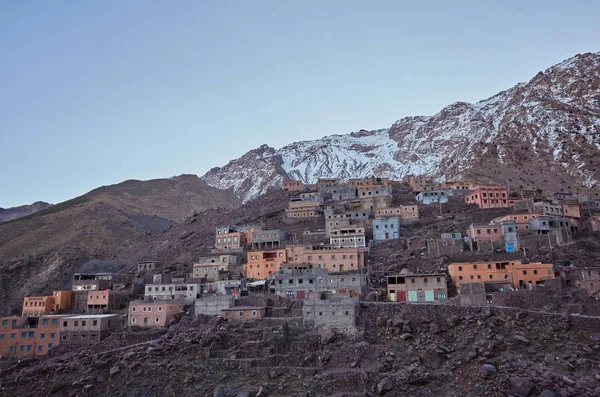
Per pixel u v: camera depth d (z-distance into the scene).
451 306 110.75
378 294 129.00
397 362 97.81
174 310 136.12
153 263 195.75
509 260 130.62
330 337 107.44
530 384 85.31
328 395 91.56
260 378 99.69
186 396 97.06
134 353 111.56
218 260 170.75
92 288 168.88
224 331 115.94
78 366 113.38
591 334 98.38
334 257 151.38
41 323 135.75
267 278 149.88
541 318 103.94
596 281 117.75
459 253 147.25
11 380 111.75
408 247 159.88
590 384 85.12
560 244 148.25
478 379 89.81
